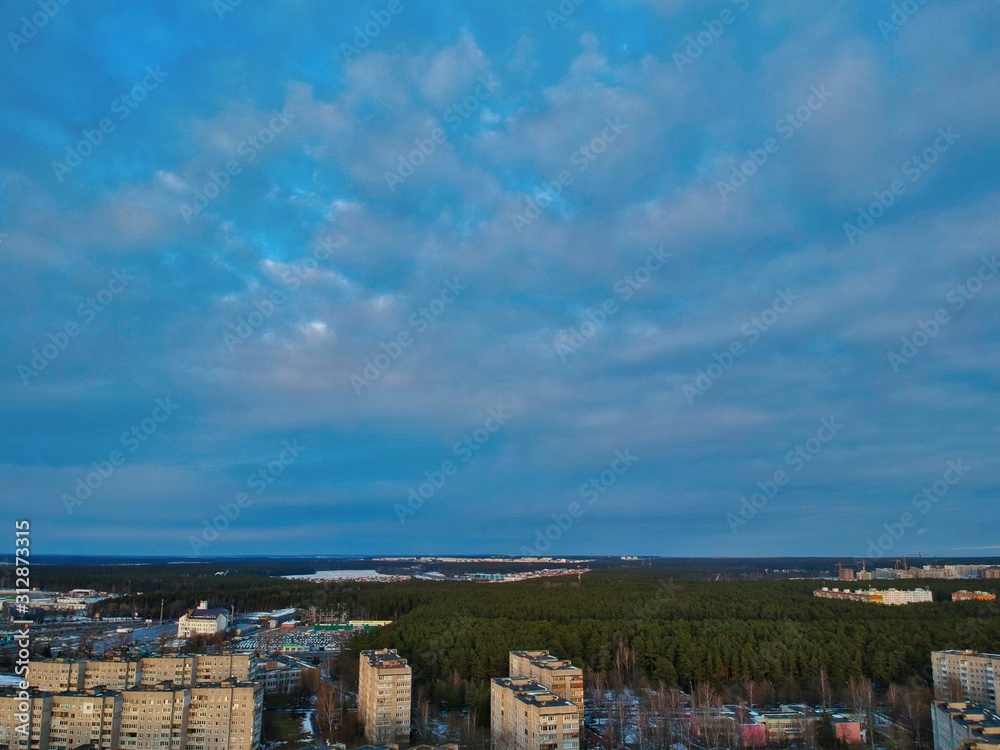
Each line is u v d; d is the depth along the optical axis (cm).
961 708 17312
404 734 18588
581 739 18462
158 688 17675
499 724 18425
